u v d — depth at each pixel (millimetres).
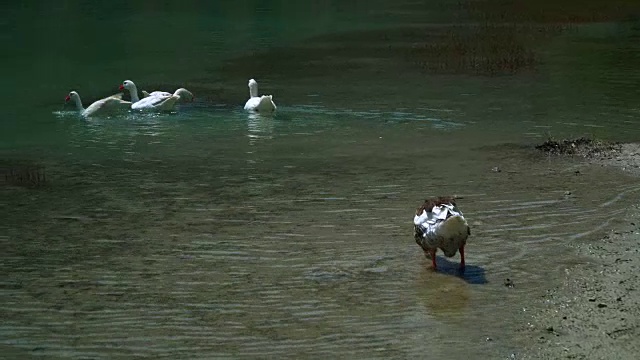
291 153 15414
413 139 16516
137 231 11141
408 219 11445
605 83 22953
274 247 10461
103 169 14398
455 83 23297
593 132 16969
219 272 9688
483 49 29953
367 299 8875
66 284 9406
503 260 9914
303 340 7957
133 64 27594
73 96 19672
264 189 13016
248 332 8156
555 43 31297
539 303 8680
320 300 8867
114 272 9727
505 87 22516
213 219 11594
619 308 8469
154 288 9258
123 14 43844
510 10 44750
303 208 12016
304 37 34625
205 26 38688
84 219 11664
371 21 40562
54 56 29297
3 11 44531
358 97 21375
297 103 20641
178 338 8047
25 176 13945
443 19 40969
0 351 7816
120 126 18094
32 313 8656
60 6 47562
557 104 20078
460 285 9195
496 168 14031
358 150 15594
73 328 8305
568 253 10086
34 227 11336
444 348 7727
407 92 21984
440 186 13023
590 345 7680
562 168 14078
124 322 8430
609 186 12922
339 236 10812
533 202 12133
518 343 7781
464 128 17516
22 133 17438
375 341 7906
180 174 14000
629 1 48938
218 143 16344
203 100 21281
